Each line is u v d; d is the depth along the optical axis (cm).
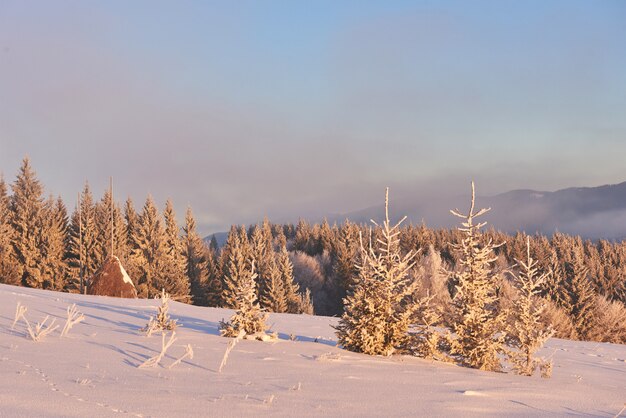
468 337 1014
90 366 639
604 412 583
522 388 698
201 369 675
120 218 6931
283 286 6253
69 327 904
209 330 1204
